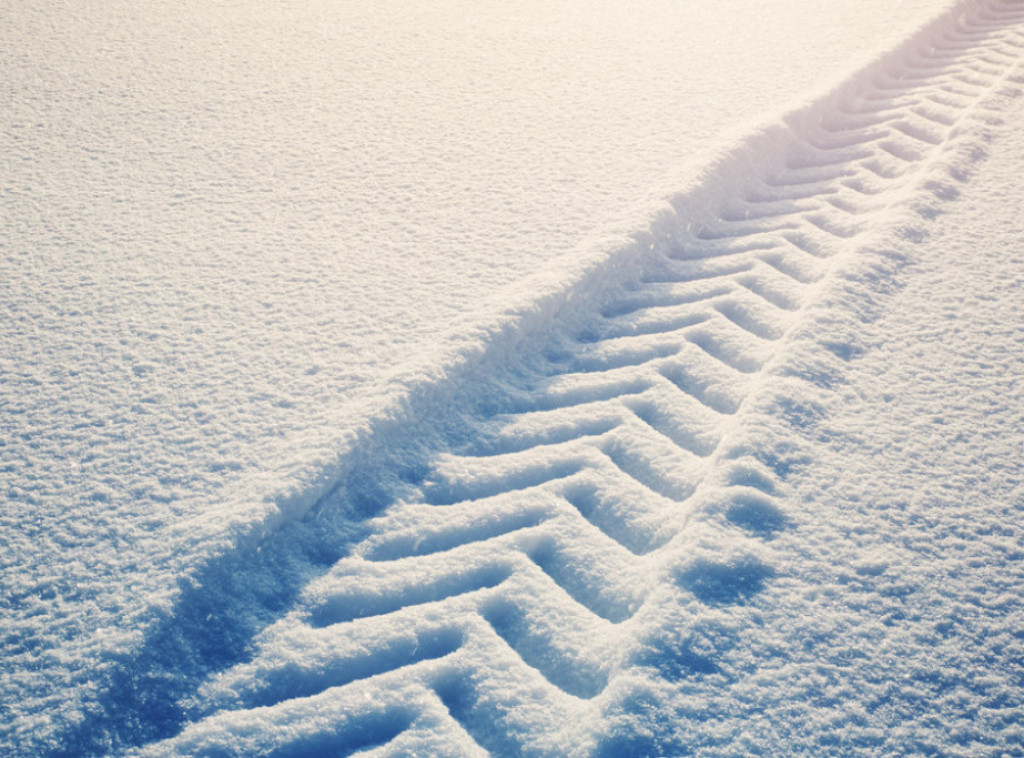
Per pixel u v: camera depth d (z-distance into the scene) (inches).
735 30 151.2
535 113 110.7
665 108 112.3
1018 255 81.8
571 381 72.2
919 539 57.9
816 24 152.6
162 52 129.6
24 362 69.4
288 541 59.2
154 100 111.4
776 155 103.4
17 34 134.0
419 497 62.8
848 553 57.1
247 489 59.6
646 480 64.2
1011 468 62.3
